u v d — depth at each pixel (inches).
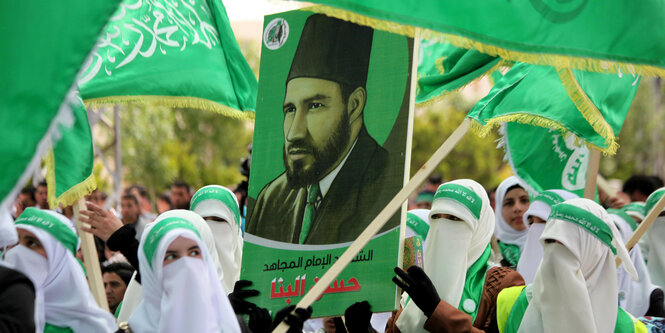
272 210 428.8
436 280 438.3
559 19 347.6
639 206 700.7
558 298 398.6
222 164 1843.0
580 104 414.6
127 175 1647.4
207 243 452.4
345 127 418.6
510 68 476.7
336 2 304.0
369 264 398.9
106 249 714.8
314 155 423.5
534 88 463.8
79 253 673.0
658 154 1875.0
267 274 421.7
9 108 246.7
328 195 415.8
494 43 334.3
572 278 396.8
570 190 582.2
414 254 401.4
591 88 430.6
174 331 334.3
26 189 827.4
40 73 250.7
